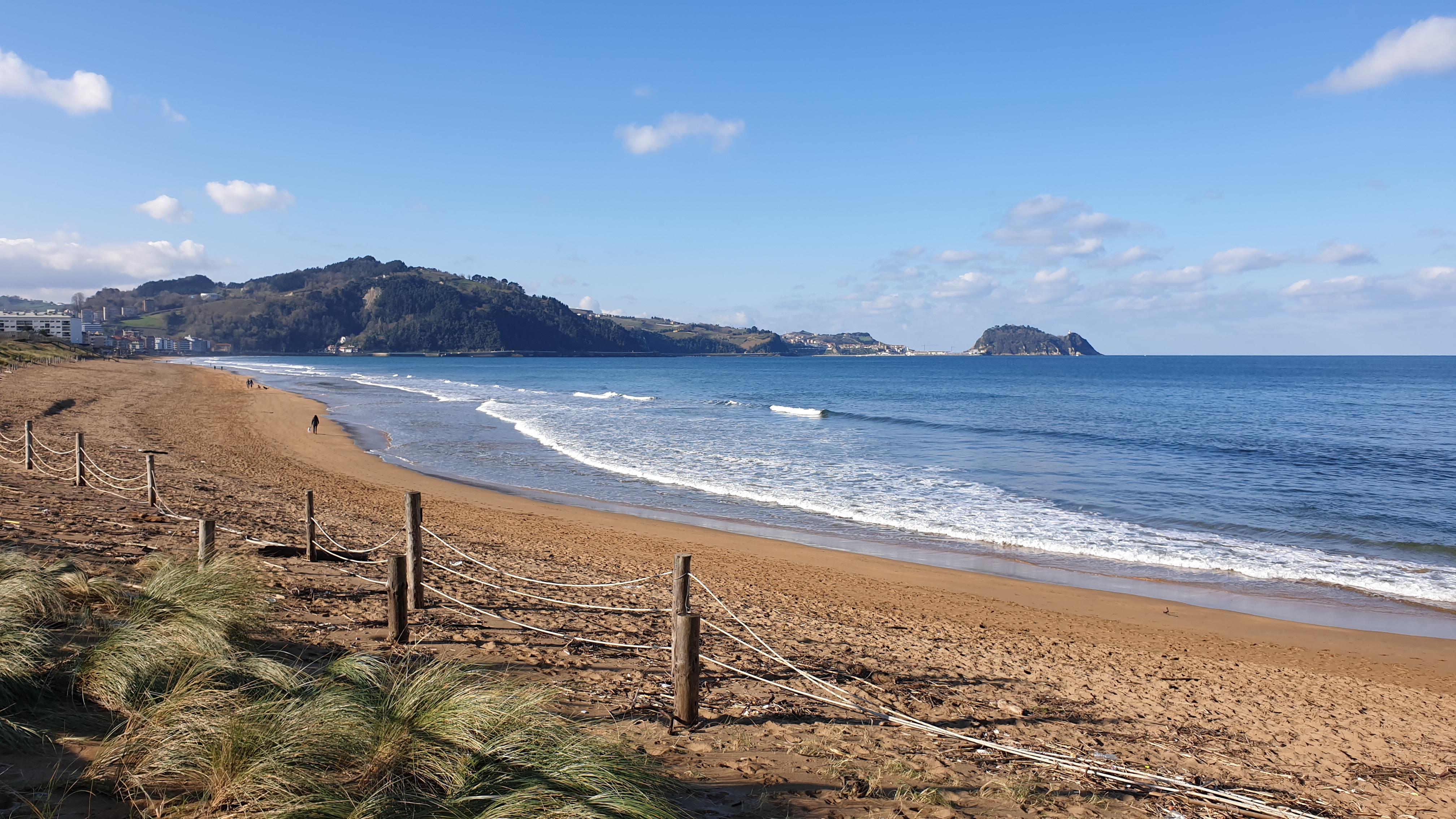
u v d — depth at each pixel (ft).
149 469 41.83
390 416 137.39
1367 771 19.70
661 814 11.09
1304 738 22.13
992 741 19.10
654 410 159.74
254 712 12.29
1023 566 46.98
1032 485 74.90
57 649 15.53
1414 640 34.99
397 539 41.83
